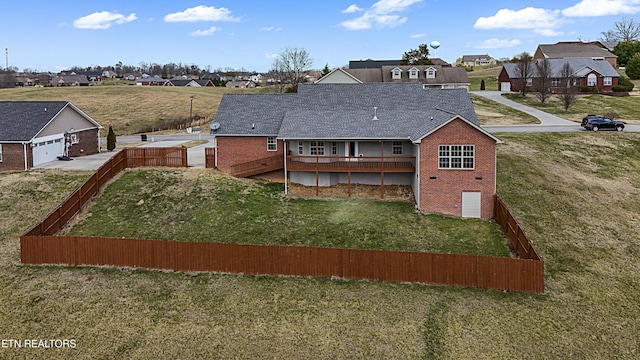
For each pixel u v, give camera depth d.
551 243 26.98
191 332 17.66
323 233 27.00
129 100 96.12
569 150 44.66
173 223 28.12
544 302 20.38
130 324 18.11
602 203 33.28
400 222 28.66
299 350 16.72
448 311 19.38
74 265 23.27
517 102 75.12
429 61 93.06
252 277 22.28
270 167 36.03
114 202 30.84
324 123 35.12
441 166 30.16
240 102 40.66
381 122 34.72
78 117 46.84
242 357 16.28
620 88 79.44
